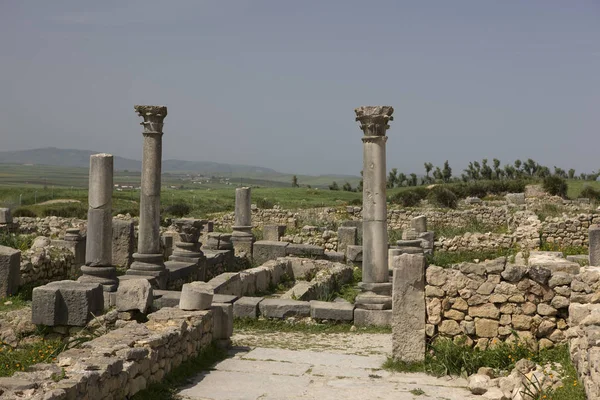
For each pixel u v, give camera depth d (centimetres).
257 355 1125
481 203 5088
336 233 2975
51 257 1980
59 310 1290
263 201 5256
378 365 1064
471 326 1036
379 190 1484
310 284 1866
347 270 2259
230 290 1689
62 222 3102
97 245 1530
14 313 1346
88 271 1527
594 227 2525
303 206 5222
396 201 5338
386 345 1270
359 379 968
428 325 1045
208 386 908
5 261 1623
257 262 2589
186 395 859
